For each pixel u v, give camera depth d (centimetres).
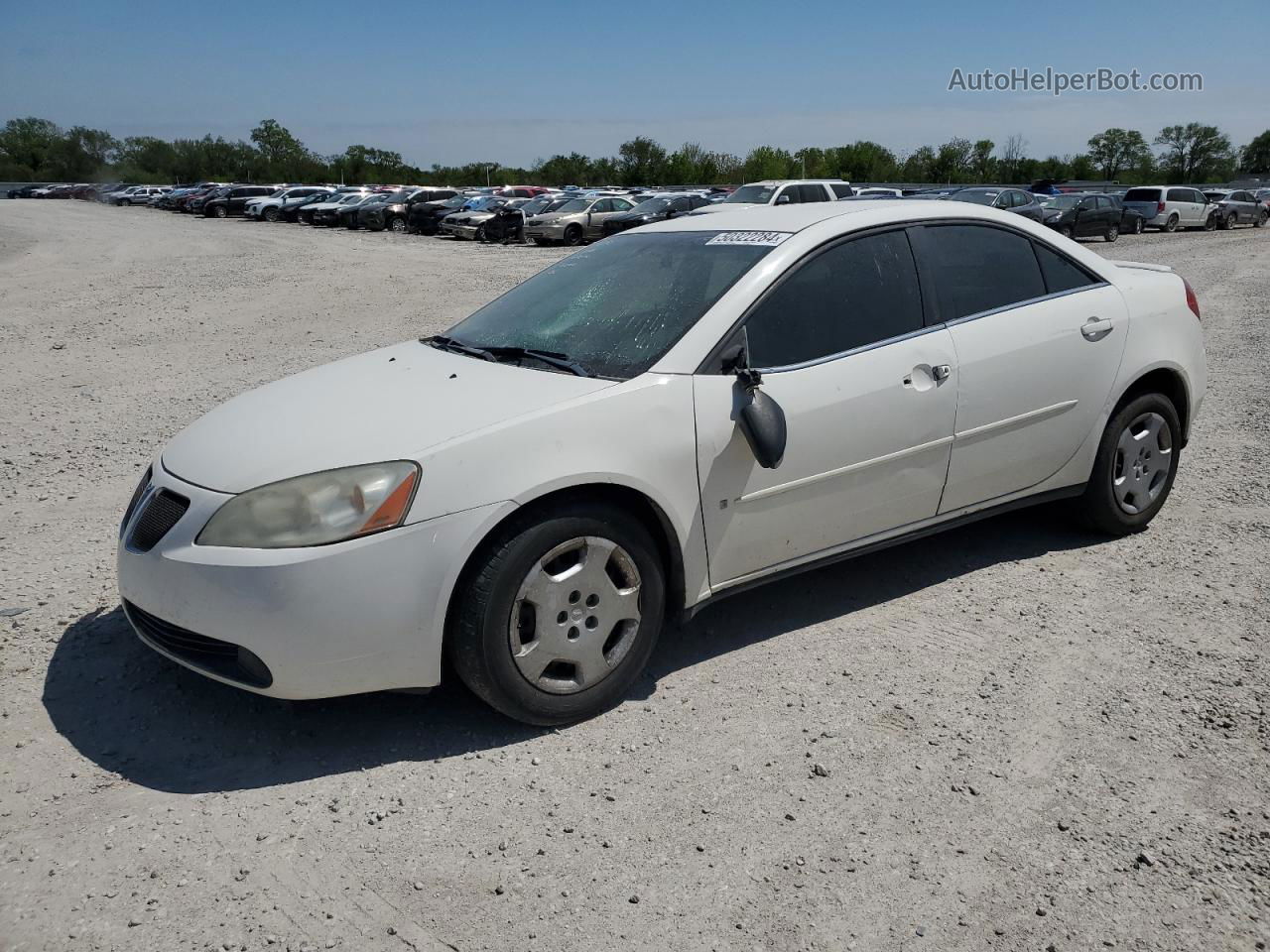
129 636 397
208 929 243
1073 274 459
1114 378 458
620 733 330
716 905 251
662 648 391
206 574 298
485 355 384
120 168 11244
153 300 1562
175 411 802
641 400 337
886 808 289
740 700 349
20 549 490
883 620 410
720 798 294
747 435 349
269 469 310
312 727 334
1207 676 359
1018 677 361
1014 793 295
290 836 278
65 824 282
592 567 328
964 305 419
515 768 310
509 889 257
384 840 276
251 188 5128
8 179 10894
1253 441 671
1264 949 236
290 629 295
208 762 315
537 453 315
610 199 3175
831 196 2403
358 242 3209
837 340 382
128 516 342
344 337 1182
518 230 3197
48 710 343
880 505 398
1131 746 317
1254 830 277
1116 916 247
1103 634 393
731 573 368
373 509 299
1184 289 498
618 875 262
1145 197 3581
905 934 242
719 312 361
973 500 430
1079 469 462
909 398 392
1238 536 493
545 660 323
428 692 352
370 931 243
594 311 391
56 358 1048
